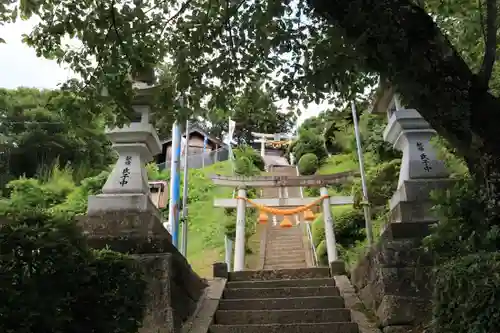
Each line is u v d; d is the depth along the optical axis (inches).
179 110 225.5
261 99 223.3
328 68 188.1
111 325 141.0
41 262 127.1
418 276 227.9
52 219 140.6
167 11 216.4
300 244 641.6
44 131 879.1
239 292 306.5
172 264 245.9
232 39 215.5
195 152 1270.9
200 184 929.5
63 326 129.5
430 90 134.4
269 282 325.7
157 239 254.5
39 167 852.6
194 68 219.8
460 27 232.1
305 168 993.5
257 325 249.3
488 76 133.7
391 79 143.6
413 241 239.0
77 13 207.3
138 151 291.0
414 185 265.4
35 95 936.9
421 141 281.1
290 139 1359.5
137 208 266.8
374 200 489.4
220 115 241.1
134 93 229.8
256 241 669.9
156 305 229.0
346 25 146.7
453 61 136.2
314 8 155.6
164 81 230.8
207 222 763.4
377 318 241.4
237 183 536.1
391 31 136.5
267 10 198.8
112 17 205.8
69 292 132.6
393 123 288.0
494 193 130.0
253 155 1182.3
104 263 151.4
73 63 212.7
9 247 125.3
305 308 281.6
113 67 210.1
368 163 615.8
